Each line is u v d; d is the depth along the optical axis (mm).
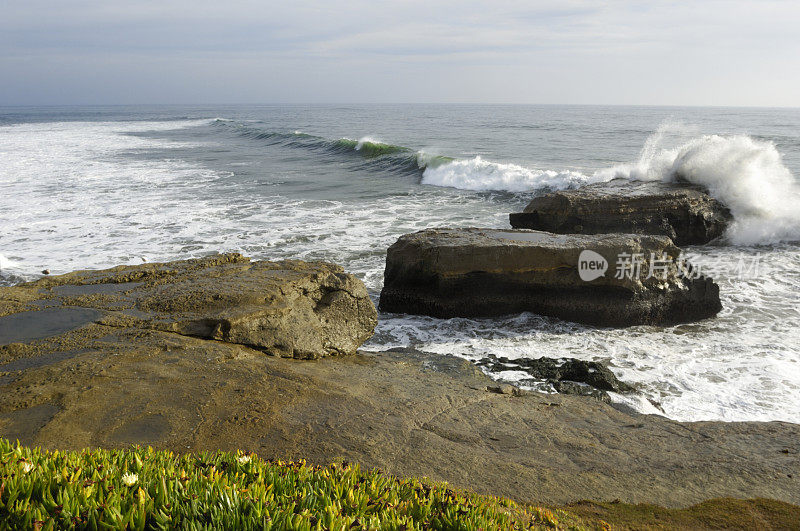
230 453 3301
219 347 6777
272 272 9055
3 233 15859
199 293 8055
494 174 24688
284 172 29625
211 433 4906
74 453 2910
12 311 7574
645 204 15398
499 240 10773
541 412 6367
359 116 116562
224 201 21094
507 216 18938
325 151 39500
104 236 15633
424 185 25547
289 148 42938
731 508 4168
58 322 7242
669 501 4387
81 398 5309
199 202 20797
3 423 4867
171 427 4949
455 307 10641
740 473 4898
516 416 6141
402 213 19359
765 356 8688
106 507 2258
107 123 89375
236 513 2375
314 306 8664
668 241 10492
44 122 94875
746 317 10438
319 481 2959
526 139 48344
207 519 2393
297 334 7738
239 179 26844
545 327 10156
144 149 42594
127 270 9344
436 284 10664
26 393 5332
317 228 16875
